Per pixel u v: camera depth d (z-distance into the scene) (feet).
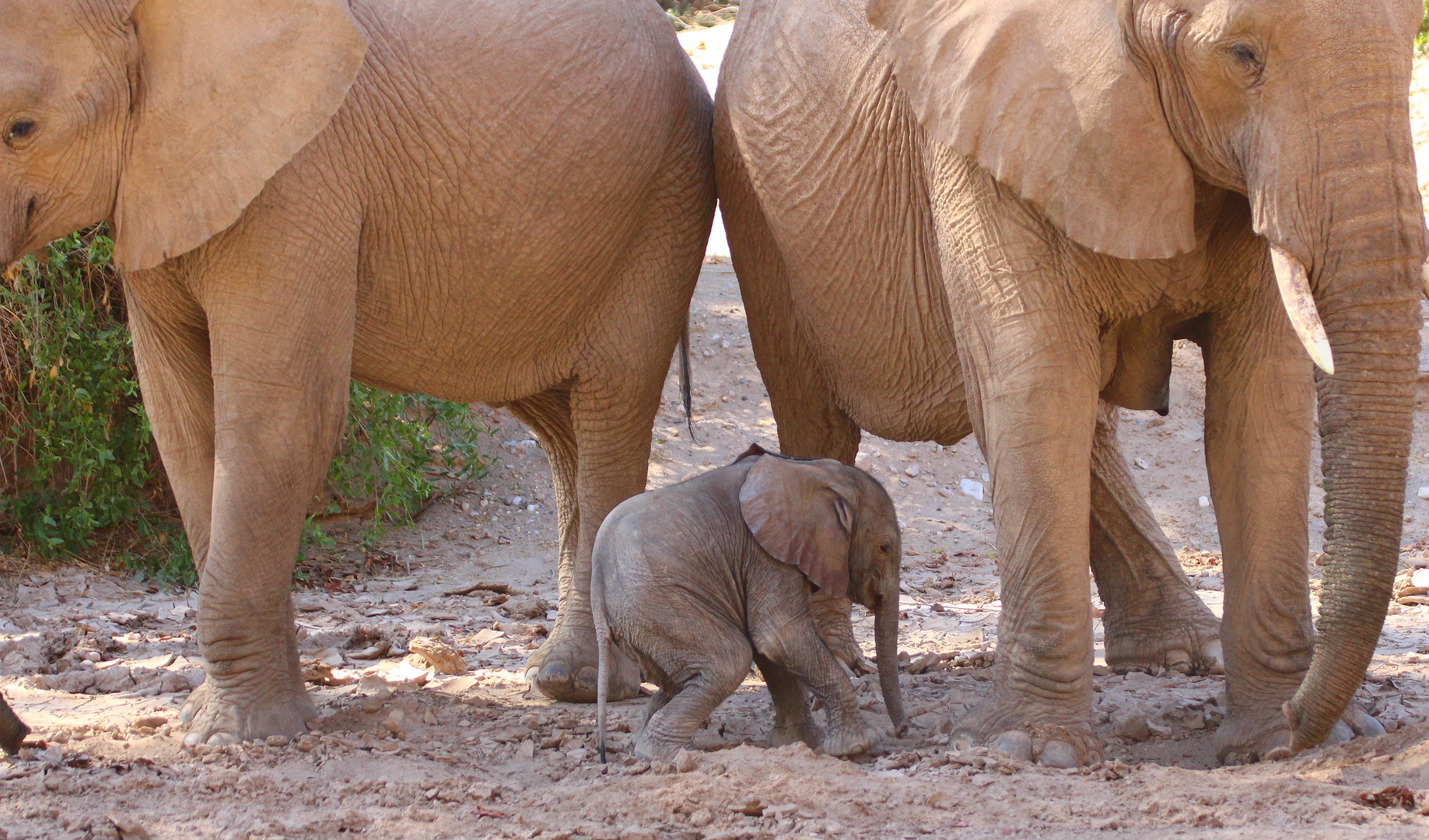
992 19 23.71
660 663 25.54
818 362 33.24
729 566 26.04
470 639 38.75
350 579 48.42
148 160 25.89
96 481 47.93
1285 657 24.52
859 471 27.50
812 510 26.17
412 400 54.60
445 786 22.84
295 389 27.07
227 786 23.04
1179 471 60.03
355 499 52.60
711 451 58.65
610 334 32.48
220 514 26.81
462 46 29.53
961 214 24.84
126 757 25.23
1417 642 35.19
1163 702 29.73
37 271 45.75
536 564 50.57
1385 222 20.34
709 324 66.54
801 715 26.89
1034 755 23.88
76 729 27.22
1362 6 20.54
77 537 47.75
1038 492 24.21
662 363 33.32
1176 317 24.97
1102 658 37.22
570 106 30.35
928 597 45.85
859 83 28.40
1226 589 25.23
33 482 47.75
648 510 26.12
